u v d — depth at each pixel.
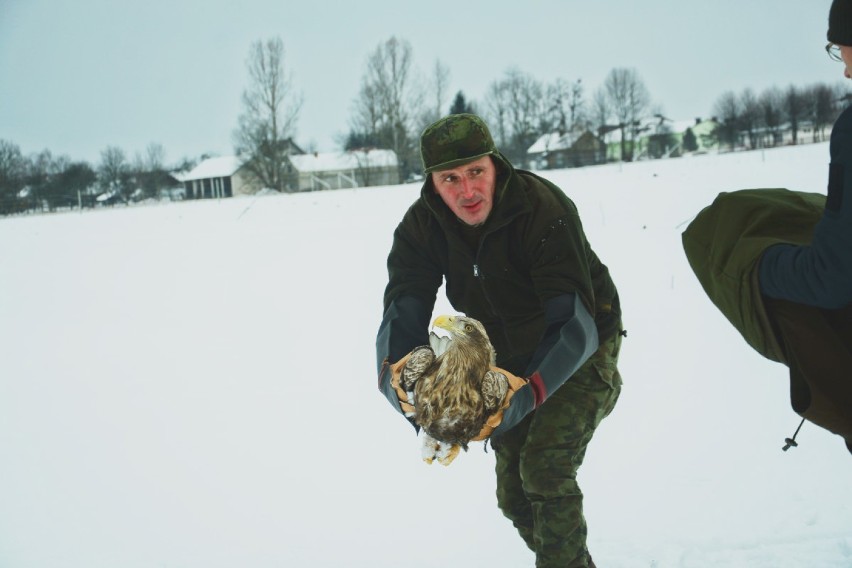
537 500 3.29
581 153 62.19
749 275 2.55
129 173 56.75
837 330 2.48
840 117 2.17
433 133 3.04
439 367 2.76
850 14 2.19
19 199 49.16
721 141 64.38
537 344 3.47
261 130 51.34
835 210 2.15
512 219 3.16
